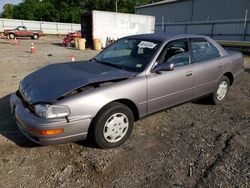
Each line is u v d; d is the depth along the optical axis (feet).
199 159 9.95
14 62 33.99
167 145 11.03
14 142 10.94
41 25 136.87
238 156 10.19
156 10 118.73
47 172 8.98
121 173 9.00
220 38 70.90
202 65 13.97
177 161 9.79
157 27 94.63
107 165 9.46
